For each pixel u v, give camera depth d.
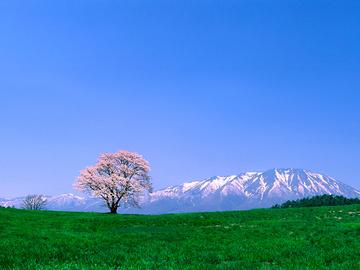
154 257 22.75
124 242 31.56
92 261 20.91
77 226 46.69
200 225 50.31
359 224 42.97
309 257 21.64
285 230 39.19
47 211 72.06
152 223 52.97
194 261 20.98
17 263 20.20
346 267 18.34
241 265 19.66
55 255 23.75
